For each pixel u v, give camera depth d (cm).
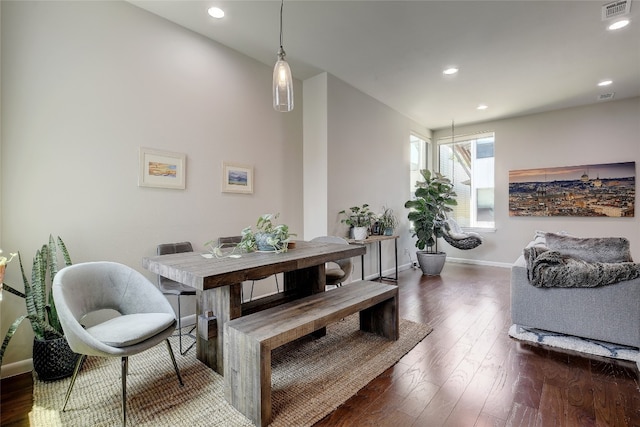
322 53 349
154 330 180
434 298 389
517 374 213
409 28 299
